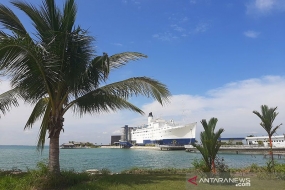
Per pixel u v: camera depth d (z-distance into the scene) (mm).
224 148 54031
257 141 67250
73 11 9133
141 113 11484
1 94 10602
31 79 8188
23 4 8844
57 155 8852
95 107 9867
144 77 9617
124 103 10727
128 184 8391
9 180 8328
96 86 9453
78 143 157500
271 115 11805
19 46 7242
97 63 9016
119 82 9602
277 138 56188
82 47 9039
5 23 8609
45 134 8555
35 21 9078
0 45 6934
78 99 9516
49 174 8227
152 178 9742
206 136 10008
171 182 8812
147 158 39969
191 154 57438
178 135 92125
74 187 7797
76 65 8688
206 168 9688
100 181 8750
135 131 130000
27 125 11164
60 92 9094
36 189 7570
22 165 21922
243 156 45094
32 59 7703
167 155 52969
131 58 9750
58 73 8492
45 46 8062
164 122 104625
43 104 10820
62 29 9078
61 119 9055
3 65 7383
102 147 172375
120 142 142125
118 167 21266
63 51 8578
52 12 9172
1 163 24359
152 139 105750
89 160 32594
